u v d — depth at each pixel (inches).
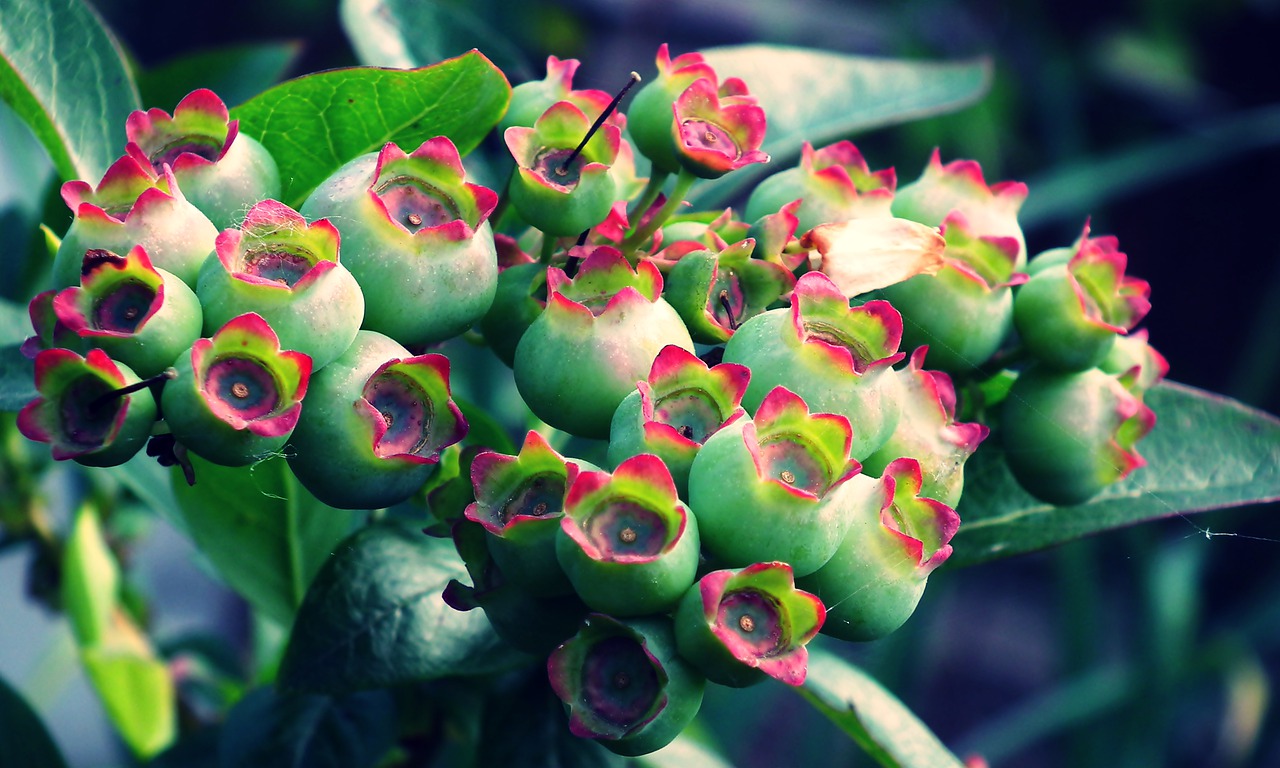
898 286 10.8
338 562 10.7
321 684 10.5
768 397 9.8
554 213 10.3
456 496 10.2
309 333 9.8
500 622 10.0
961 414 11.2
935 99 12.7
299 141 10.8
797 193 10.8
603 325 10.1
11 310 11.5
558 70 10.7
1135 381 11.2
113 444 9.6
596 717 9.7
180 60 12.7
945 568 11.6
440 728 11.5
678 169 10.5
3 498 13.3
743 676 9.6
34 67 11.0
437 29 12.0
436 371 10.0
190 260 9.9
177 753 12.1
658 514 9.7
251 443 9.7
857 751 19.9
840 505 9.7
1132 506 11.6
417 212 10.2
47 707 16.7
